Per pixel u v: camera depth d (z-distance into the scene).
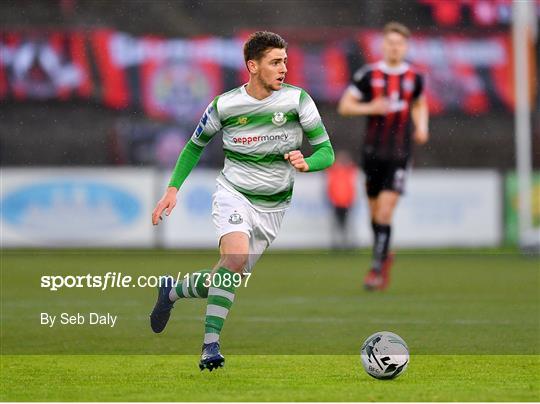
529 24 66.50
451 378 20.38
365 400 17.58
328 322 30.39
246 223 20.67
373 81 41.03
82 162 69.94
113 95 71.19
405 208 60.06
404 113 40.91
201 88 71.44
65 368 22.00
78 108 71.00
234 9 73.50
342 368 21.91
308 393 18.39
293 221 60.00
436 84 71.81
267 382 19.83
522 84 60.69
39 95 71.12
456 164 69.94
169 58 71.88
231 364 22.55
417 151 69.81
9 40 72.00
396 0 73.44
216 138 63.72
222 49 71.81
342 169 59.59
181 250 59.94
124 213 60.19
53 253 58.75
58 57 72.00
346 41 72.38
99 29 72.75
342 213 59.75
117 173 60.09
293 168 21.44
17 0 72.69
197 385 19.50
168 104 71.00
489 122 70.94
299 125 21.05
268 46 20.14
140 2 72.88
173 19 73.50
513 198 60.53
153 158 70.19
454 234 60.34
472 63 72.19
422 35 73.00
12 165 69.19
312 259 57.16
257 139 20.75
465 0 73.06
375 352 19.86
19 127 69.94
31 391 18.86
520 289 40.69
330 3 73.00
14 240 60.09
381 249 40.12
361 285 42.72
